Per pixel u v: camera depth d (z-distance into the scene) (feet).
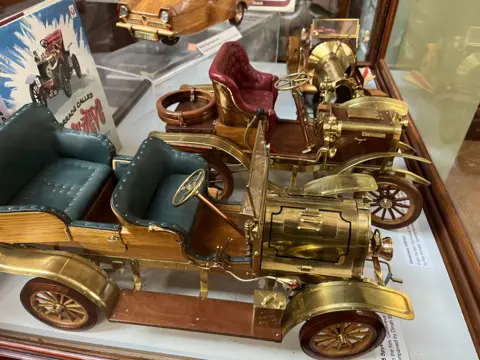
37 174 8.04
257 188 5.99
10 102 8.08
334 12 16.71
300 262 6.75
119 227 6.79
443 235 9.41
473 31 9.77
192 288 8.31
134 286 7.62
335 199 6.89
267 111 9.57
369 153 9.33
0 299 8.09
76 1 11.91
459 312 8.09
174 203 6.42
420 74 13.05
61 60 9.46
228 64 10.41
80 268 6.81
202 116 10.26
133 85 14.84
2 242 7.18
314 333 6.61
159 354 7.26
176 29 11.73
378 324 6.48
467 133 9.51
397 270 8.87
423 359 7.28
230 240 7.29
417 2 13.93
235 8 13.20
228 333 6.53
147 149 7.74
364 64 16.83
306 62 13.73
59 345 7.36
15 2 8.98
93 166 8.26
